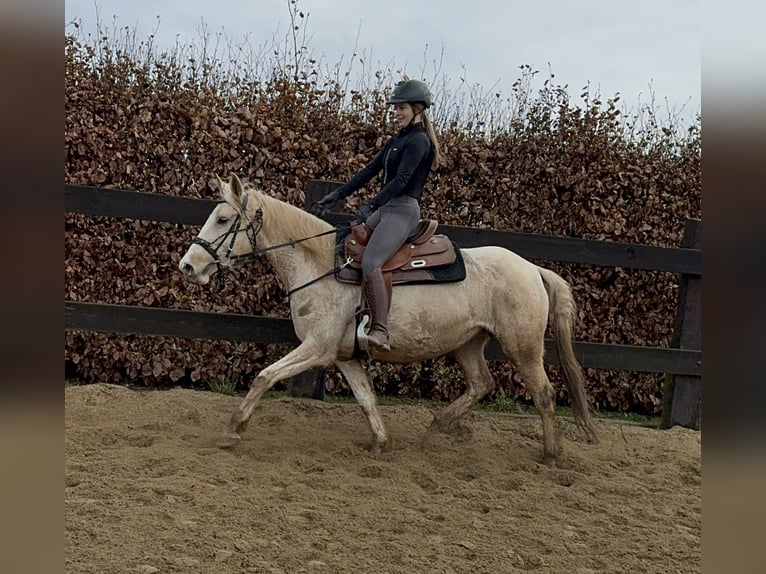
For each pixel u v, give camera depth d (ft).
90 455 13.71
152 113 19.93
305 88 20.63
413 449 15.88
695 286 19.97
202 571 9.41
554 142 21.56
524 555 10.77
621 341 22.68
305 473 13.88
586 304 22.27
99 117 19.71
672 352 19.76
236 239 14.55
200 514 11.30
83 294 20.33
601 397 23.09
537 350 15.58
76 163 19.72
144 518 10.88
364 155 20.97
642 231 22.07
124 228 20.36
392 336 14.88
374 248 14.46
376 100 21.12
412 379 22.25
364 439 16.49
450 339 15.25
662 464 16.43
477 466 14.88
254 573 9.48
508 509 12.71
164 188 20.13
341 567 9.85
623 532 12.00
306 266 14.98
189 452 14.20
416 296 14.87
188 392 18.79
